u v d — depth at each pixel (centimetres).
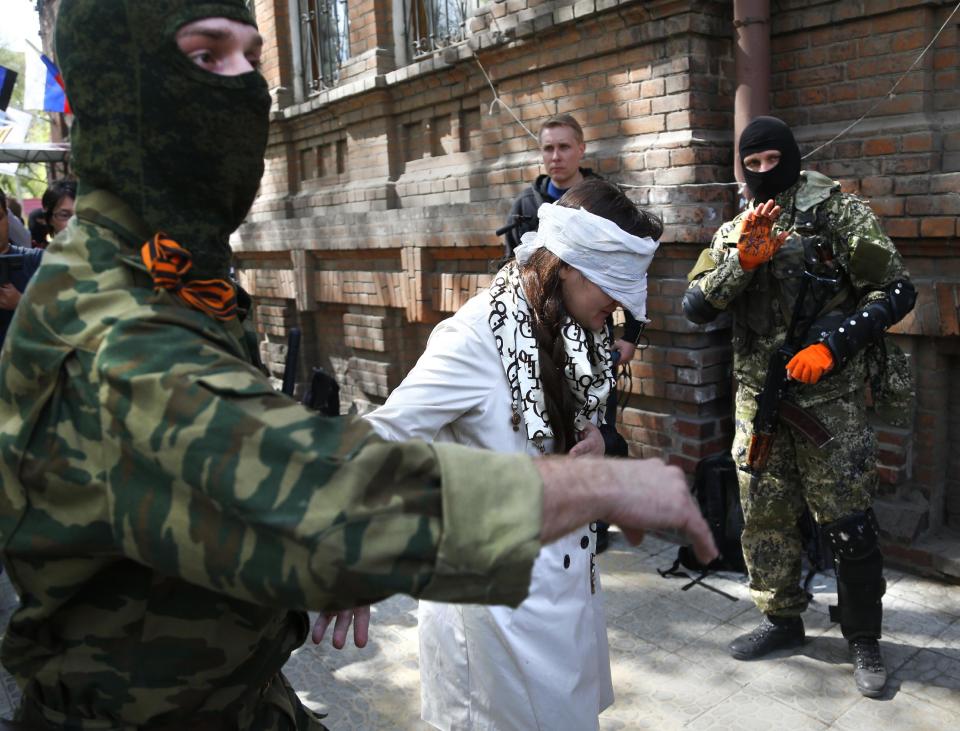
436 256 505
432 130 518
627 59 376
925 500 330
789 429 268
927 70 307
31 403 83
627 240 158
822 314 258
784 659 278
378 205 550
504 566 72
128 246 88
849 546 255
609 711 255
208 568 73
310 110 611
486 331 164
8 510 83
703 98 356
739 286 262
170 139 88
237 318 99
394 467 74
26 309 84
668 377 378
